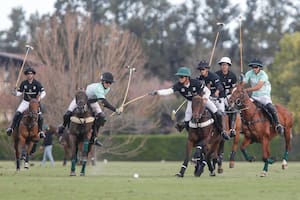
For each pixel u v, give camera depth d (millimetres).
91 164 64625
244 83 39375
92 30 83375
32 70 41688
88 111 37375
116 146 80125
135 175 36406
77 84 73875
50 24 85375
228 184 30516
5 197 25328
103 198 25031
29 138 42406
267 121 38844
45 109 72312
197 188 28656
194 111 34844
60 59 75500
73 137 37688
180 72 35562
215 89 37531
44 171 45531
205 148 35812
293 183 31266
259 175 39406
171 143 91625
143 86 88625
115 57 76000
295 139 89500
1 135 78625
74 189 27938
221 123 36594
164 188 28547
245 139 40219
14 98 76062
